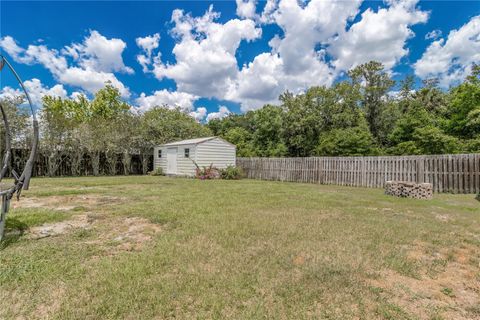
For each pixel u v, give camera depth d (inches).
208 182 434.9
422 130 569.6
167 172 615.8
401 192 280.7
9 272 84.7
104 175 592.4
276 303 70.2
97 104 1003.3
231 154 592.1
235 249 109.7
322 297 73.6
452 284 83.7
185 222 153.3
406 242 122.8
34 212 172.2
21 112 463.2
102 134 575.2
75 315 63.1
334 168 447.2
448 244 120.6
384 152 666.2
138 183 400.2
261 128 1053.2
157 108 863.1
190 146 542.3
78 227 142.9
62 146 533.3
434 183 341.7
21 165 483.8
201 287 77.0
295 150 947.3
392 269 93.2
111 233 132.7
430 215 184.4
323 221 159.8
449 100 827.4
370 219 166.2
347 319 64.0
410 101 903.1
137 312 64.9
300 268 91.7
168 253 103.4
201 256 101.0
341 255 104.2
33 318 62.3
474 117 582.9
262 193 292.2
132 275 84.0
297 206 212.1
